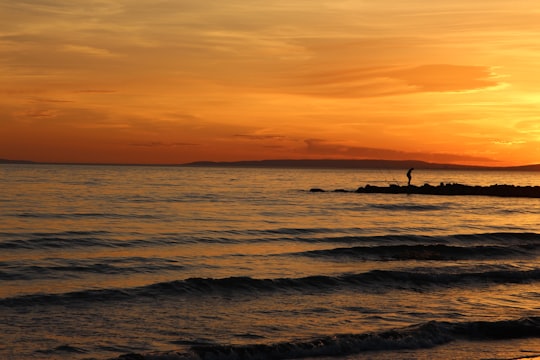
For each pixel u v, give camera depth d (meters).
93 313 14.10
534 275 20.12
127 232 29.70
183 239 27.67
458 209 51.75
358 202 58.12
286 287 17.34
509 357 12.30
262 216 41.03
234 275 19.42
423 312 15.30
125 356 10.94
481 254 25.11
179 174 162.50
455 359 12.09
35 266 19.67
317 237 29.91
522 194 71.94
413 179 168.75
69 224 32.75
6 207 42.47
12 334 12.27
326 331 13.34
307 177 161.75
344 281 18.23
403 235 30.58
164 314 14.28
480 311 15.59
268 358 11.64
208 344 12.14
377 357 12.02
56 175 122.81
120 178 115.31
